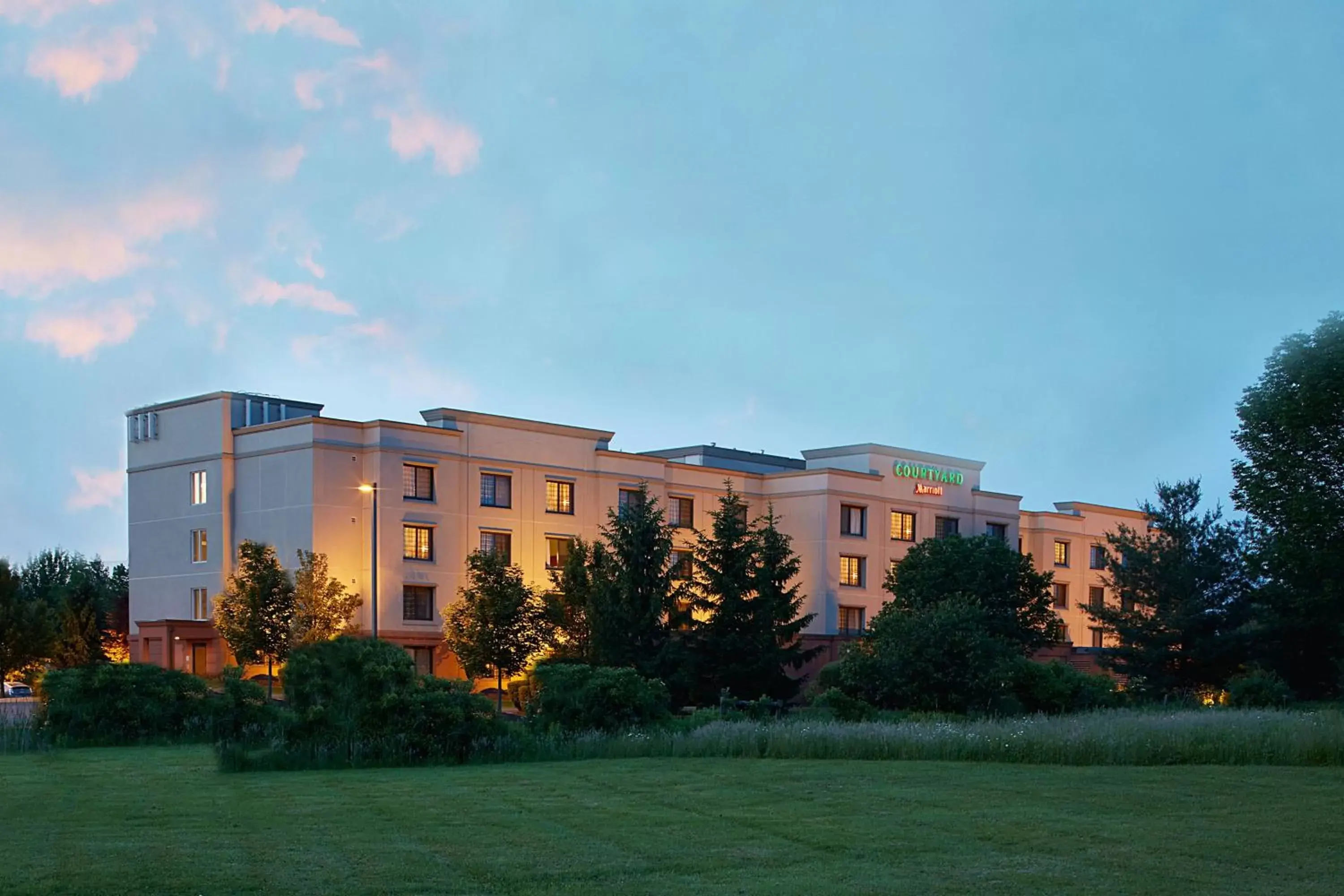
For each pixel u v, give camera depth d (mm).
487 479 66062
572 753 26828
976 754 25703
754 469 85250
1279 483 45562
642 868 13531
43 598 82250
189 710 31391
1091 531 94125
